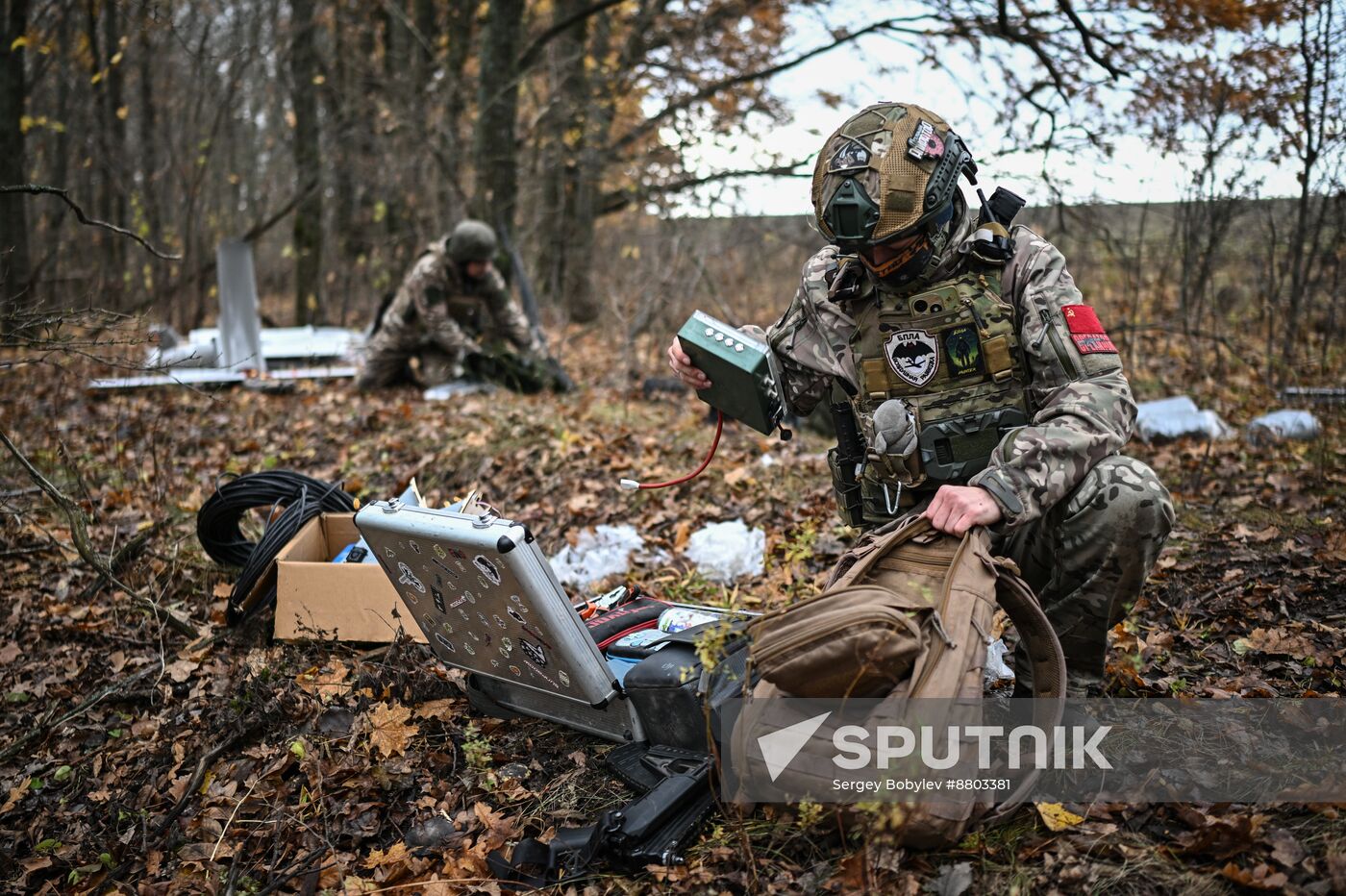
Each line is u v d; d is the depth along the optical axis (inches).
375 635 134.0
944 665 80.7
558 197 527.5
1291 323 262.4
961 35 312.0
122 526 195.9
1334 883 77.5
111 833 109.0
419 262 311.7
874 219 91.9
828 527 176.7
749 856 85.7
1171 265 333.7
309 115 561.6
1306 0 238.8
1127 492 89.5
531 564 94.7
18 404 272.8
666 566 167.6
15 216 388.8
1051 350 93.4
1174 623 132.3
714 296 390.9
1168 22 263.4
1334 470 189.9
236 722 120.5
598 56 553.0
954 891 81.0
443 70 529.7
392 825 103.2
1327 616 130.7
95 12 463.2
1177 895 79.5
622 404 284.2
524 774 107.1
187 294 499.5
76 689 139.7
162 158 543.5
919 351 98.2
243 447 256.4
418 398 305.6
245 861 101.6
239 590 143.6
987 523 87.4
